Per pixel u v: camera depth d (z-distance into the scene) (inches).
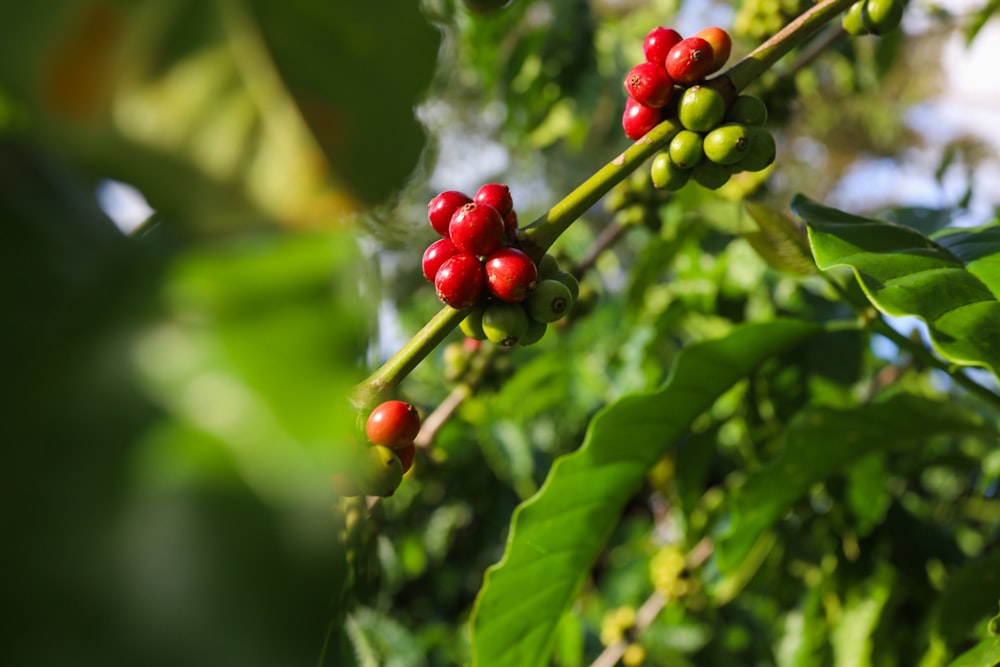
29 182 18.9
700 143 24.4
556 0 64.4
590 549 30.3
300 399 15.4
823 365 39.4
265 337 15.9
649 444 31.0
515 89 64.9
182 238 18.0
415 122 19.0
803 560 46.0
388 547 44.2
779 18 38.7
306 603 15.5
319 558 15.6
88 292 17.3
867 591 40.1
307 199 18.3
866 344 40.0
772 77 39.1
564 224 24.1
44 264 18.6
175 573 15.0
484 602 29.3
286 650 15.3
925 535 40.6
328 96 18.7
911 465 48.0
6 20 17.3
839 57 59.1
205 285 16.6
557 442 61.4
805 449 32.4
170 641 15.0
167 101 17.9
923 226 35.6
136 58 17.8
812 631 40.9
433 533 63.0
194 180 17.8
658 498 56.9
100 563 15.0
